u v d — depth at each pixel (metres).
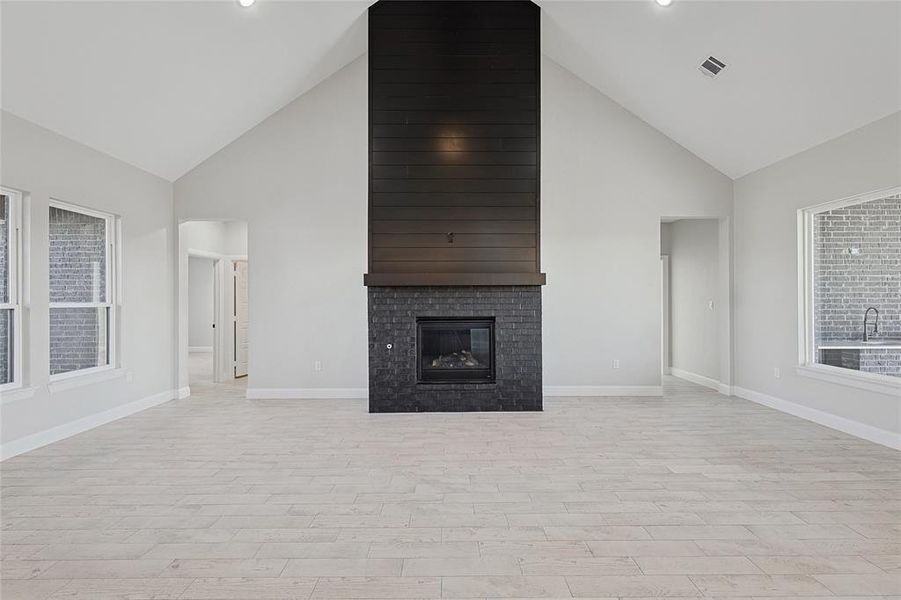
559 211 6.86
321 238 6.79
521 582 2.44
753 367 6.49
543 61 6.86
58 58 4.09
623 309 6.87
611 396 6.81
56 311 4.96
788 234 5.79
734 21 4.50
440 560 2.64
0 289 4.38
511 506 3.29
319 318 6.79
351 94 6.79
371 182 5.98
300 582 2.45
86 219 5.37
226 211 6.77
